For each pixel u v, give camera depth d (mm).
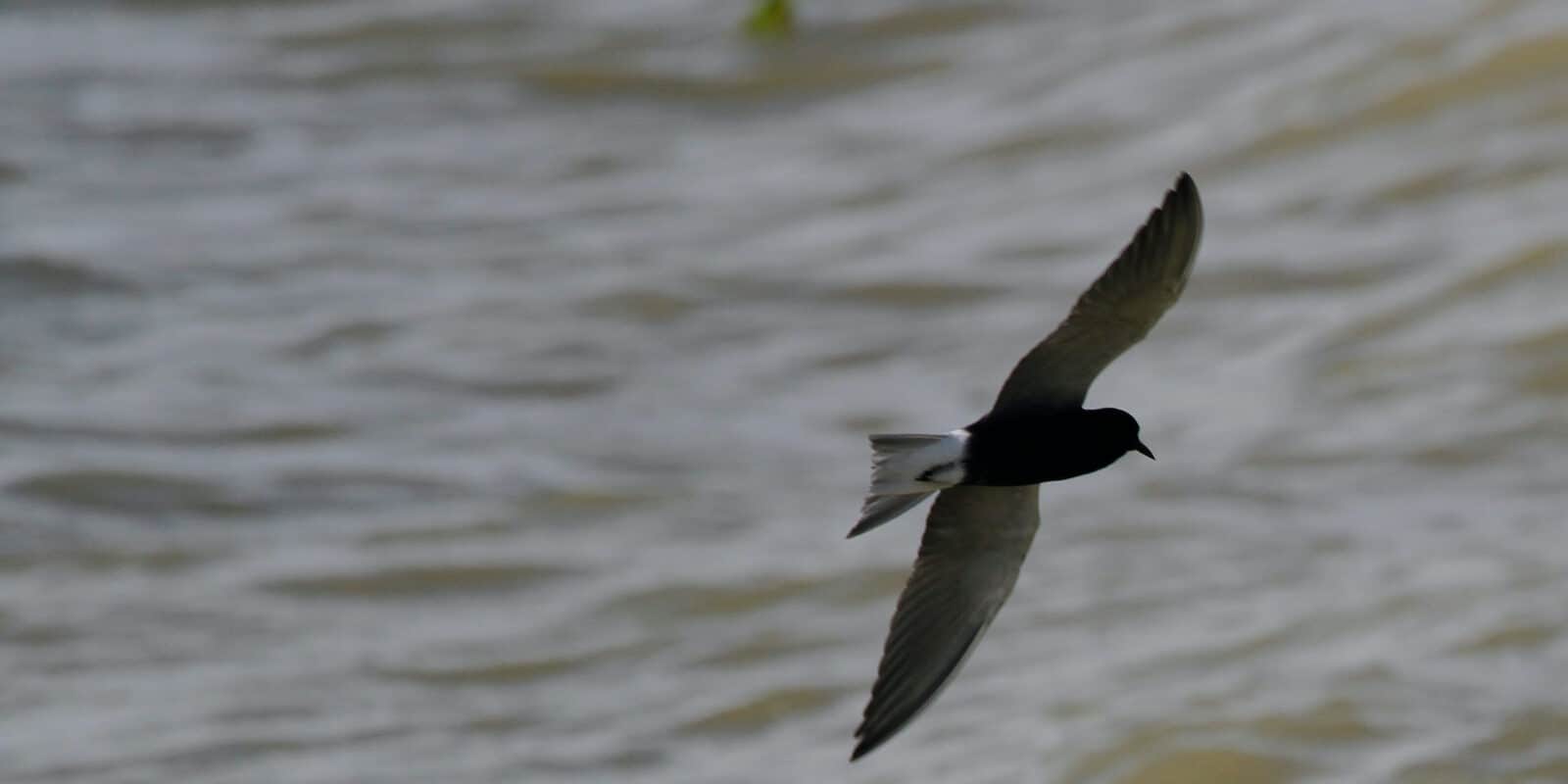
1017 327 17922
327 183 21188
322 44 24359
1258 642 13859
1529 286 17453
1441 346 16969
